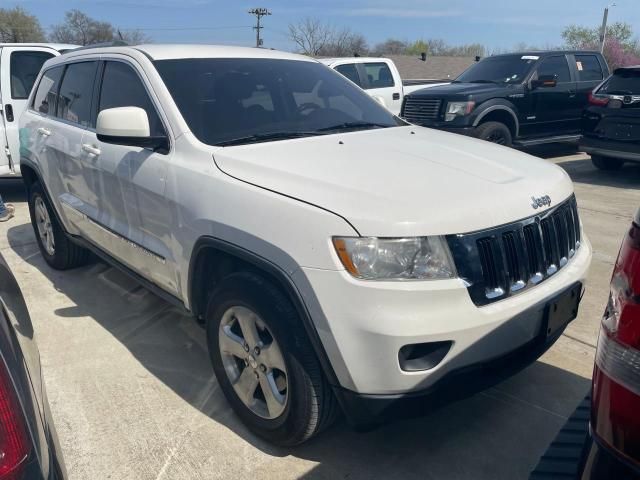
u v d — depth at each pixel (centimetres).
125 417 311
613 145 888
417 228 228
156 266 338
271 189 262
